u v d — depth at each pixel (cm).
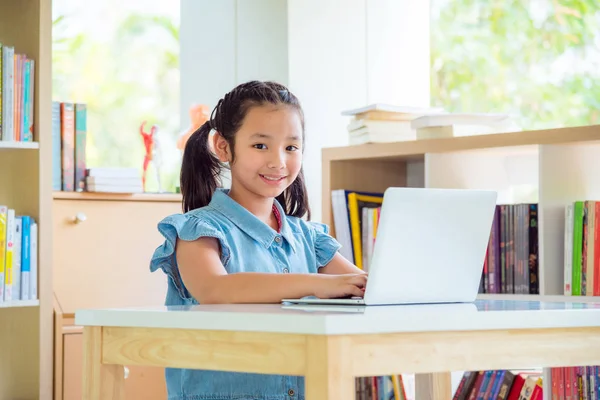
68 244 310
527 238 272
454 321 129
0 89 285
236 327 130
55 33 438
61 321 296
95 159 439
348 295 160
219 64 373
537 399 267
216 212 190
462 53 358
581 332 143
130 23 448
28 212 293
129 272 320
